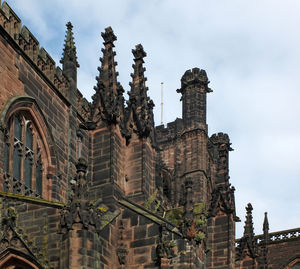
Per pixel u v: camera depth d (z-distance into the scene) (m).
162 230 57.34
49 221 51.72
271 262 116.69
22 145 66.88
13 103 64.94
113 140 65.44
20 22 68.62
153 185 70.38
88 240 50.06
